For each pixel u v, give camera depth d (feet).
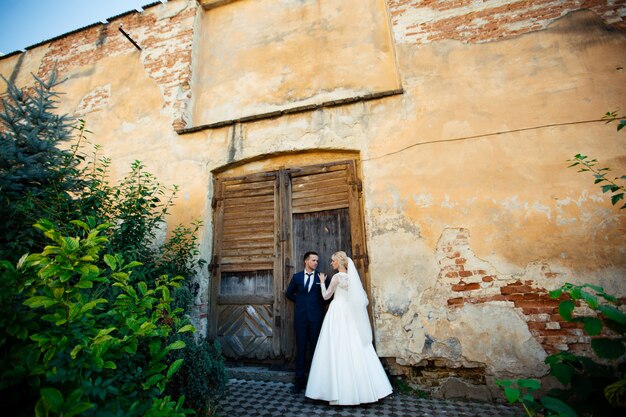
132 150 16.75
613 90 11.63
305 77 15.89
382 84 14.69
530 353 10.15
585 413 5.95
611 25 12.30
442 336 10.85
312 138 14.06
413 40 14.01
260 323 13.32
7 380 4.28
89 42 20.26
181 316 11.87
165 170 15.81
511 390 5.53
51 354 4.49
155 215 15.06
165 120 16.62
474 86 12.84
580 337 9.95
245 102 16.48
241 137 15.15
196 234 14.40
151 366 5.90
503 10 13.47
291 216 14.08
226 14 18.71
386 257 11.99
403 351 11.01
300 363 11.19
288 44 16.80
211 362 9.46
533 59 12.60
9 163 9.24
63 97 19.38
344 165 13.89
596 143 11.26
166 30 18.45
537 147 11.68
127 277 6.10
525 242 11.00
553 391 6.42
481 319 10.73
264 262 13.88
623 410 5.72
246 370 12.75
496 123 12.25
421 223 11.98
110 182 16.48
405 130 13.07
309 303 11.66
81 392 4.14
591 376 6.20
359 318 10.48
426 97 13.17
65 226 9.47
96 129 17.92
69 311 4.95
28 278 4.90
